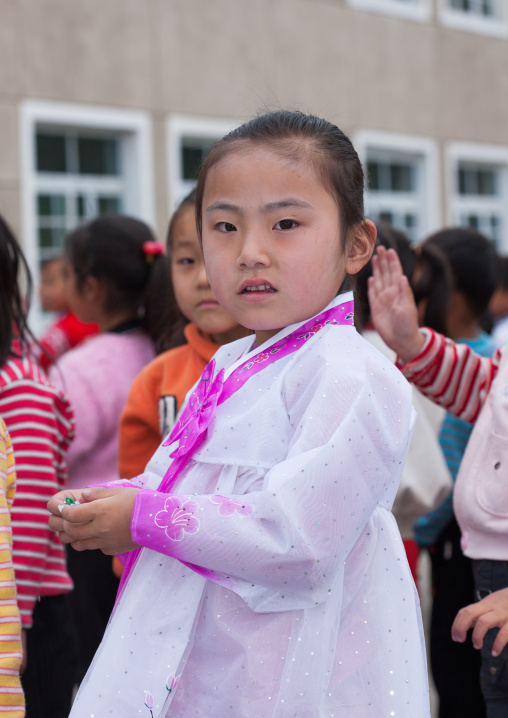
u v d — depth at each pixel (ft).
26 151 20.44
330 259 3.89
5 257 5.95
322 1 25.22
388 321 5.98
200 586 3.79
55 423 5.85
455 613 7.29
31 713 5.86
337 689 3.69
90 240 8.73
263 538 3.45
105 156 22.62
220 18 23.40
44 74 20.71
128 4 21.93
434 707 9.81
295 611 3.67
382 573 3.90
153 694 3.69
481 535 5.07
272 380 3.94
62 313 15.37
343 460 3.53
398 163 28.07
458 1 29.14
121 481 4.24
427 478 6.97
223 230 3.92
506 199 30.55
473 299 8.89
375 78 26.37
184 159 23.86
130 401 6.94
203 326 6.45
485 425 5.19
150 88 22.38
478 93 28.96
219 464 3.91
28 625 5.52
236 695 3.65
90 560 7.96
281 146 3.84
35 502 5.57
